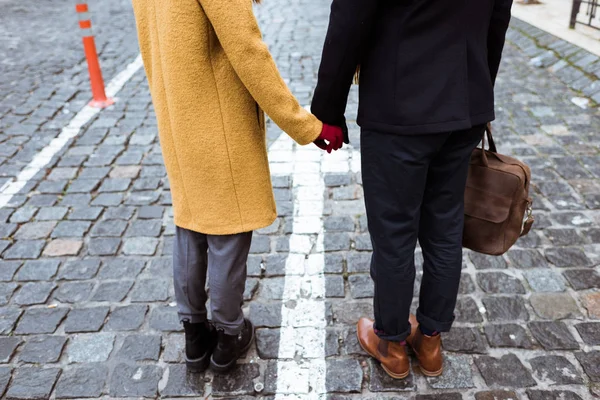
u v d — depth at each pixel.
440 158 1.96
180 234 2.10
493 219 2.12
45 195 3.67
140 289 2.80
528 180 2.14
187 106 1.79
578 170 3.77
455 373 2.28
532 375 2.26
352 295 2.73
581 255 2.95
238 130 1.85
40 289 2.81
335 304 2.68
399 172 1.86
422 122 1.76
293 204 3.50
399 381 2.26
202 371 2.32
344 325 2.55
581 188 3.55
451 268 2.08
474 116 1.82
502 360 2.33
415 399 2.18
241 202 1.96
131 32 7.90
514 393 2.18
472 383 2.24
